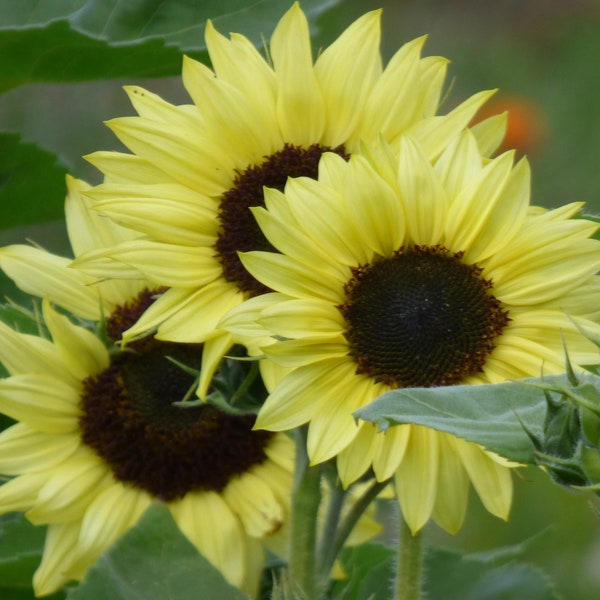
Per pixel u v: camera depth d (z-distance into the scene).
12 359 1.47
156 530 1.37
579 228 1.40
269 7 1.49
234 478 1.48
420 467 1.38
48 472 1.47
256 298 1.39
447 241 1.41
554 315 1.40
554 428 1.30
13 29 1.43
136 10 1.49
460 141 1.41
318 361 1.39
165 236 1.41
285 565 1.48
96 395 1.48
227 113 1.42
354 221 1.39
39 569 1.46
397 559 1.42
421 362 1.39
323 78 1.43
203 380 1.39
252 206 1.42
